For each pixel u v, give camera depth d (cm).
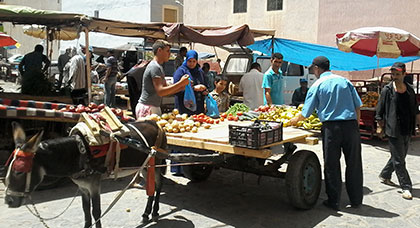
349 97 518
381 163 803
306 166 518
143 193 596
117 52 1898
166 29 857
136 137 441
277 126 479
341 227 480
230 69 1484
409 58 1226
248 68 1404
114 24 788
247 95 827
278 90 848
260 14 2011
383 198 587
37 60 989
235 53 1535
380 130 612
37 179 347
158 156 439
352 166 534
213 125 599
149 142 461
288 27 1930
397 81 579
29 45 3092
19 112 491
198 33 856
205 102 685
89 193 410
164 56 543
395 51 1041
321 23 1831
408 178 591
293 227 479
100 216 399
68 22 772
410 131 586
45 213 509
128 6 2334
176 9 2356
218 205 553
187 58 645
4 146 617
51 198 562
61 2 2716
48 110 513
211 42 881
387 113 590
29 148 331
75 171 377
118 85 1393
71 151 371
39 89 799
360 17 1730
